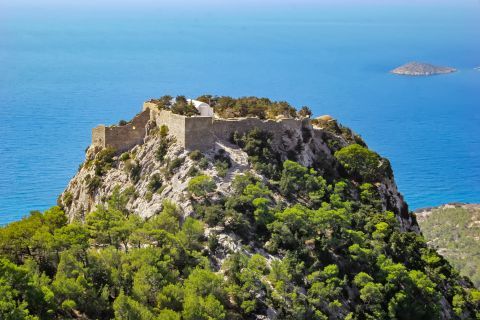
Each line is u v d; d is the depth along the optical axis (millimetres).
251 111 171625
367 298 124625
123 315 99188
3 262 99562
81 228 118750
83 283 103875
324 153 170875
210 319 101500
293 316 112688
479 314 149125
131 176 155500
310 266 125875
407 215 178000
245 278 113938
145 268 108438
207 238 125375
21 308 92375
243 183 139000
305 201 146000
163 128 158875
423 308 130750
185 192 137500
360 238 137000
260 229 131125
